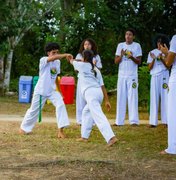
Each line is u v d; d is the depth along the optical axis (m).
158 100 11.60
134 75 11.62
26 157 7.65
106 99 9.23
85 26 22.41
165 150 8.12
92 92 8.87
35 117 10.02
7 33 19.20
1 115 14.11
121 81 11.64
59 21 24.75
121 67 11.66
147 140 9.53
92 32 22.48
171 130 7.98
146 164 7.18
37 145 8.77
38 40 26.42
